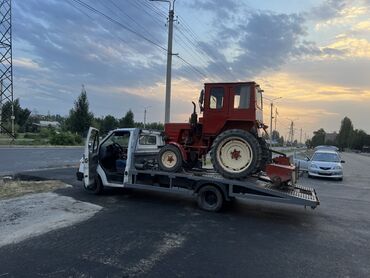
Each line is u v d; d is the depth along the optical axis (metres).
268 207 9.50
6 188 10.36
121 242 5.97
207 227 7.19
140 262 5.13
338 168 19.03
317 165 19.41
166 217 7.88
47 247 5.60
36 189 10.44
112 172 10.30
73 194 10.07
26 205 8.35
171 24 20.22
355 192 13.95
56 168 16.78
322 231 7.27
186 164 9.65
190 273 4.80
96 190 10.27
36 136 50.91
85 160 10.12
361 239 6.76
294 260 5.46
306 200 7.87
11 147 31.66
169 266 5.02
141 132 10.34
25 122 73.31
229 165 8.77
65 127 52.31
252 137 8.61
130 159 9.86
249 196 8.35
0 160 19.78
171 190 9.18
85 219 7.36
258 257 5.53
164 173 9.31
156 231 6.71
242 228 7.25
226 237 6.55
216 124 9.26
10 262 4.96
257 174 9.33
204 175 9.05
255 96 8.93
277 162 9.54
